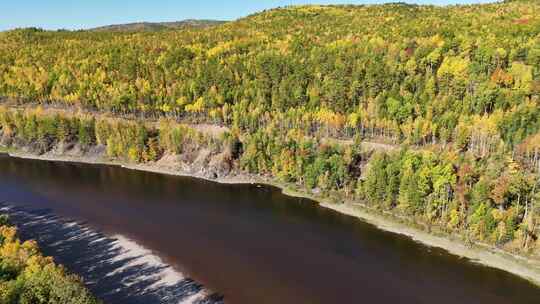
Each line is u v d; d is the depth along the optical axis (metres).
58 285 60.28
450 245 96.38
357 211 116.19
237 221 111.81
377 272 86.38
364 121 146.38
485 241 95.31
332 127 151.62
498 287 81.31
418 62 156.38
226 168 148.75
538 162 111.44
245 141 151.88
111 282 80.81
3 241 78.19
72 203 123.75
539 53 136.88
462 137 125.44
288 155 136.75
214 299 76.31
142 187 139.38
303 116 154.50
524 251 90.81
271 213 117.12
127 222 110.19
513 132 119.69
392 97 145.12
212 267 87.44
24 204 122.50
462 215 99.75
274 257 92.19
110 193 133.25
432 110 135.75
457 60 145.00
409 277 84.62
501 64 143.75
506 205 98.50
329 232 104.69
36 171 155.62
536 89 128.12
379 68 152.12
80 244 96.69
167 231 104.94
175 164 157.88
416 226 104.31
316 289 80.31
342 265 89.12
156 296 76.50
